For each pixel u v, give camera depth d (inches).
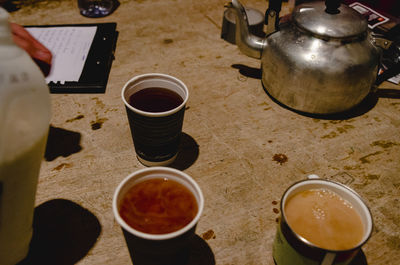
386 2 44.4
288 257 21.5
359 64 31.7
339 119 35.9
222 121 35.0
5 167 15.9
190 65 41.6
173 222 20.2
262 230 26.2
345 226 21.2
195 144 32.4
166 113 24.3
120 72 39.8
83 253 24.2
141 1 52.9
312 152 32.3
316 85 32.4
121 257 24.1
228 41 45.9
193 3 53.3
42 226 25.5
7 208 17.8
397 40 39.4
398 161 31.8
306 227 21.1
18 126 15.6
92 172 29.5
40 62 19.8
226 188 28.9
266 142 33.0
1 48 15.5
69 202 27.2
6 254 20.5
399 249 25.4
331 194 22.9
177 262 22.1
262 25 45.3
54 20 47.1
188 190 21.8
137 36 45.6
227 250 24.9
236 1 34.8
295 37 33.0
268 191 28.9
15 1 50.8
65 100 36.0
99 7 49.9
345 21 31.6
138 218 20.2
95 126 33.6
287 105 36.0
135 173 21.3
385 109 37.3
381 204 28.2
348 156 32.1
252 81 40.1
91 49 41.3
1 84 14.8
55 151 31.0
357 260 24.5
